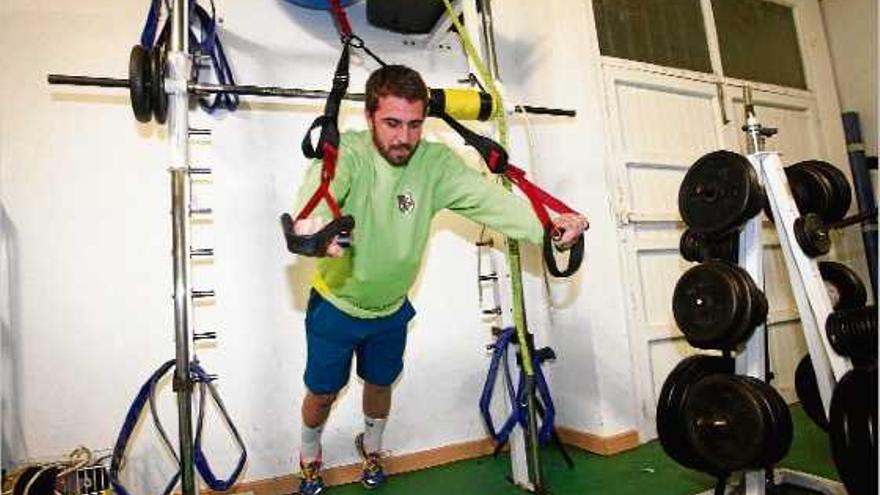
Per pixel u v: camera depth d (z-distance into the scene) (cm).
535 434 185
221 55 223
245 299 223
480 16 208
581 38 265
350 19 258
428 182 171
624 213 257
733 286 156
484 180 177
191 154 223
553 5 273
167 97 158
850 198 188
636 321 254
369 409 214
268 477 219
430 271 257
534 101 285
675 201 279
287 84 242
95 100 215
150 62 152
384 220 164
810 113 343
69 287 203
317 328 187
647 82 279
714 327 159
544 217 158
